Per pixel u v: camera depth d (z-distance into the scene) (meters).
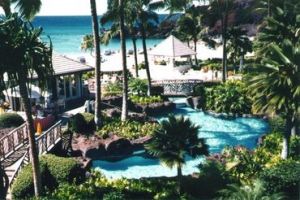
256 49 27.27
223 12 42.91
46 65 15.93
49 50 16.06
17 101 31.19
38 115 29.23
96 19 27.89
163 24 100.94
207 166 19.91
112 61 66.88
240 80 40.62
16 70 15.36
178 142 17.56
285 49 20.06
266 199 14.68
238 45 48.94
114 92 39.28
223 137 30.27
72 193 18.05
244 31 49.75
